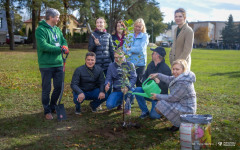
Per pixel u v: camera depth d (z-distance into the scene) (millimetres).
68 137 3311
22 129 3570
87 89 4301
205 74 9766
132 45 4586
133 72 4176
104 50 4613
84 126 3754
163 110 3381
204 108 4789
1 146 2994
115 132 3514
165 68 4098
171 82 3400
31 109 4598
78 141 3178
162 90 4121
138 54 4621
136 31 4609
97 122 3943
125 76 3631
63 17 24234
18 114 4277
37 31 3838
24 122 3861
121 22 4785
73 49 26953
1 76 7898
